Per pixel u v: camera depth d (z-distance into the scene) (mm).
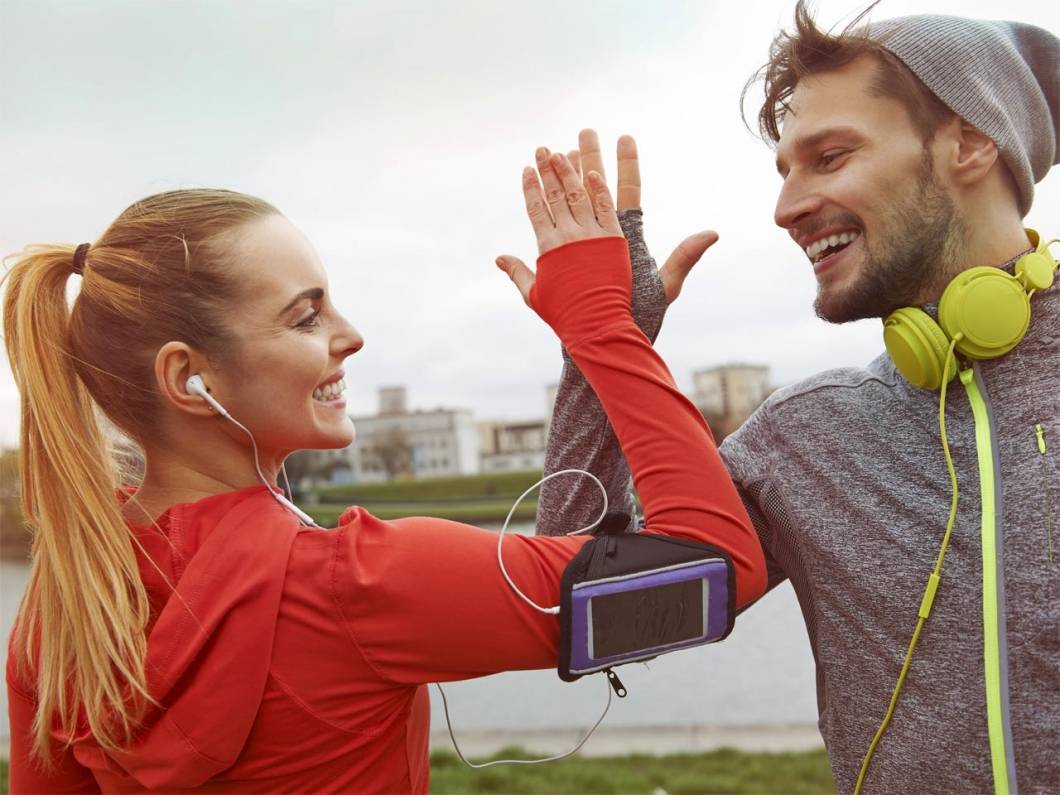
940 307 973
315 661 844
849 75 1003
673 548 876
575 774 5547
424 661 852
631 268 1054
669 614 873
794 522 1094
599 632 849
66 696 896
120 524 875
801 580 1141
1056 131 1084
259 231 907
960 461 991
